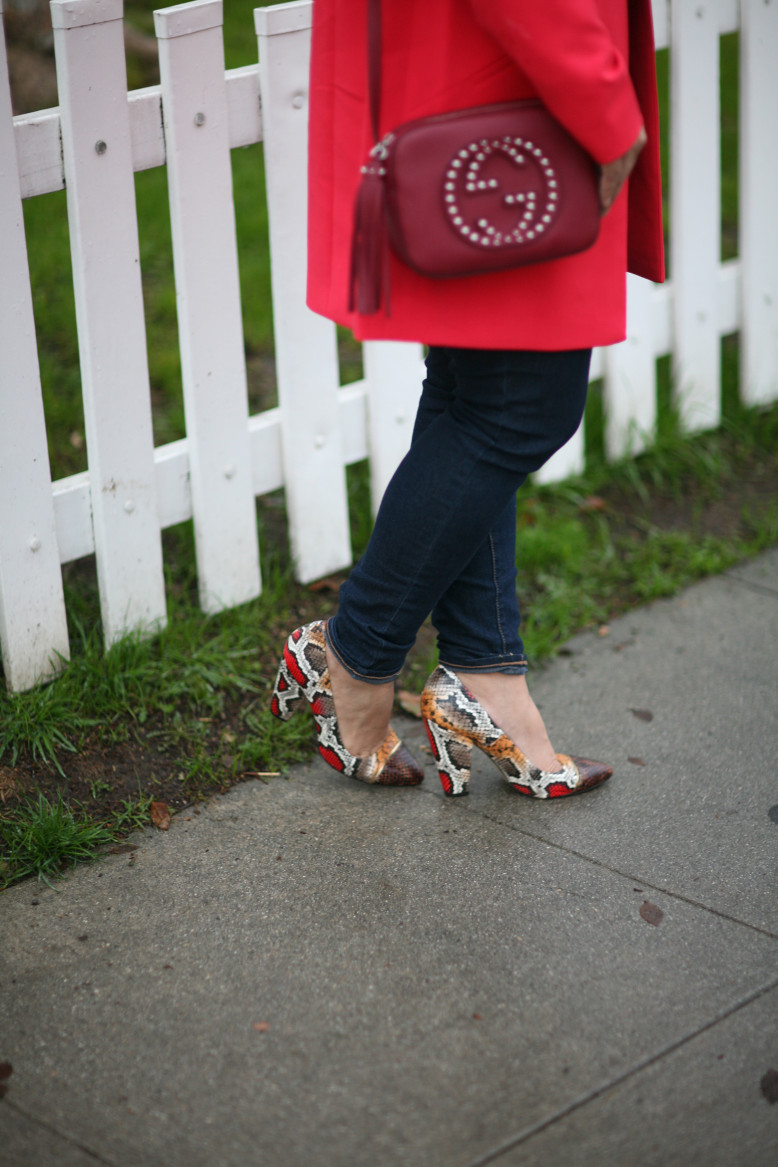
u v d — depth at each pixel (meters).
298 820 2.08
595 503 3.23
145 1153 1.42
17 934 1.78
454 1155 1.43
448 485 1.77
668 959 1.75
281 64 2.33
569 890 1.90
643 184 1.81
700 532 3.16
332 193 1.74
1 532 2.21
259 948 1.76
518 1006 1.66
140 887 1.90
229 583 2.65
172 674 2.43
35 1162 1.41
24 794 2.09
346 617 1.96
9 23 4.98
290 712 2.18
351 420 2.81
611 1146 1.44
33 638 2.33
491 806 2.13
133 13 6.12
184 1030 1.61
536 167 1.48
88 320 2.21
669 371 3.91
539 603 2.80
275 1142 1.44
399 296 1.58
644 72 1.74
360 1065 1.55
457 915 1.84
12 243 2.07
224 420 2.50
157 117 2.20
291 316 2.54
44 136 2.07
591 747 2.31
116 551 2.41
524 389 1.70
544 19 1.38
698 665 2.59
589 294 1.64
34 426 2.21
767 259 3.52
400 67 1.54
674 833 2.05
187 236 2.30
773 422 3.62
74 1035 1.60
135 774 2.17
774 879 1.94
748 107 3.29
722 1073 1.55
